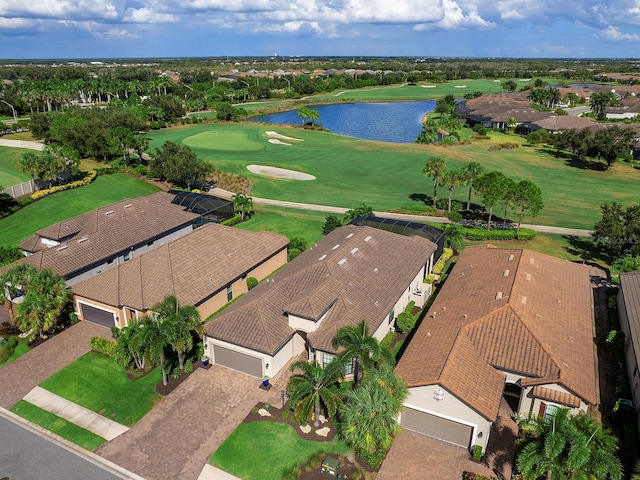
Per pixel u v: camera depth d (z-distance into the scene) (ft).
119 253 160.04
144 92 612.70
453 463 87.45
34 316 116.47
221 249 148.97
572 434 68.74
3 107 479.82
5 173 262.47
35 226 198.59
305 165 310.86
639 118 454.81
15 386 107.45
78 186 246.06
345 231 158.20
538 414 94.43
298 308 110.73
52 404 102.17
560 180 280.92
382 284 127.85
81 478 84.07
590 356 102.63
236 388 106.42
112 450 90.02
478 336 104.06
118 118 380.58
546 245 185.98
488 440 91.66
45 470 85.76
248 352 107.96
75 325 132.26
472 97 631.97
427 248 151.94
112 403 102.12
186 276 133.49
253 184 266.57
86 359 116.16
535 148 366.84
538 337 101.24
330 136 419.95
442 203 231.30
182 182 261.24
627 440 89.10
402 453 89.81
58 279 123.65
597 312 136.15
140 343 97.86
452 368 92.68
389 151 357.61
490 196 187.11
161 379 108.88
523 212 194.29
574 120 419.95
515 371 96.22
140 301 124.06
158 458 88.22
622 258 167.12
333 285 118.93
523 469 70.23
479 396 88.63
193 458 88.17
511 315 106.83
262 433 93.40
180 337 100.78
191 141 380.78
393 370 91.25
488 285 125.29
